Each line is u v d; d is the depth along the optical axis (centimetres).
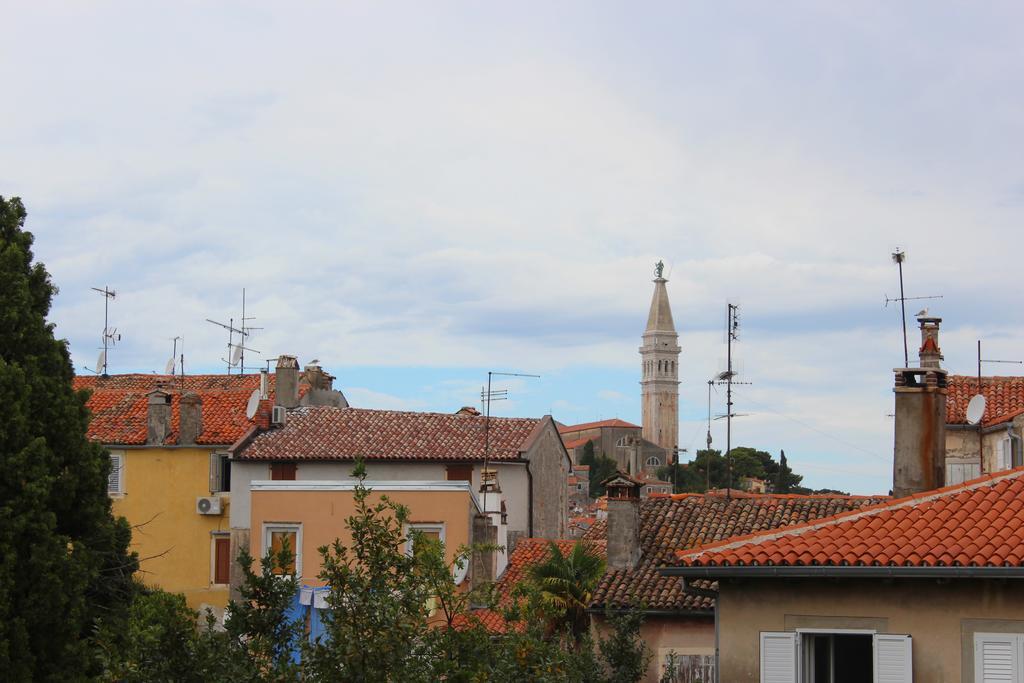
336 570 2084
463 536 4178
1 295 3588
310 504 4219
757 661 2380
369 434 6266
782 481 15212
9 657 3228
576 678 2338
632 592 3678
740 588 2409
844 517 2478
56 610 3338
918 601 2305
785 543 2408
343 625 2038
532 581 3925
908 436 3216
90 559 3488
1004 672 2242
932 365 3309
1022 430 4272
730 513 4025
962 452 4538
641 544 3903
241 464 6112
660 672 3559
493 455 6138
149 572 6147
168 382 7288
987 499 2423
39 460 3416
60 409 3578
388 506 2205
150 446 6278
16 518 3306
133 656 2077
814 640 2378
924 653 2288
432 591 2219
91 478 3616
